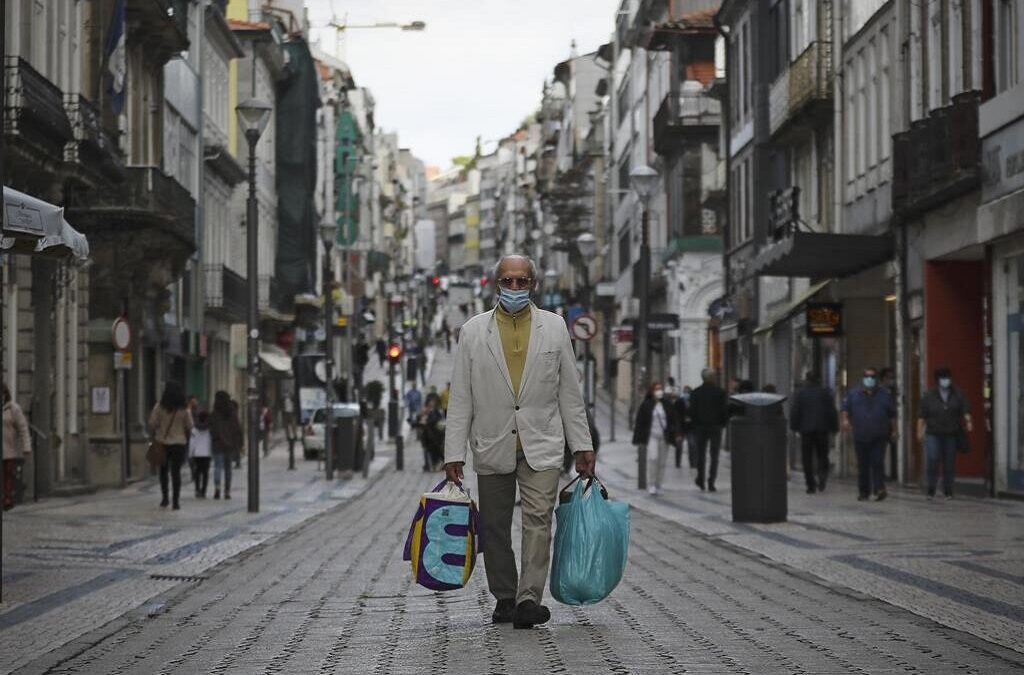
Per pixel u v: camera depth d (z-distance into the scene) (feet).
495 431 34.78
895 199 106.11
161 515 86.17
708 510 85.20
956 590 42.65
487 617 37.40
